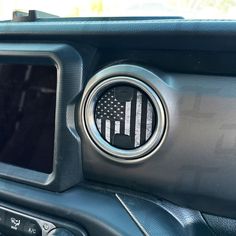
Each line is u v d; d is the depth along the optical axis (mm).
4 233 326
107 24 300
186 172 282
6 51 328
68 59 305
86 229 294
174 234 281
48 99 323
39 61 319
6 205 324
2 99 346
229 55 274
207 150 277
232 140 272
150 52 294
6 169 334
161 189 293
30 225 312
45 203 306
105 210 292
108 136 300
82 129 308
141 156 291
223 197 279
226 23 269
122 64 295
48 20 342
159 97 281
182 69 286
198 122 277
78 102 309
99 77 298
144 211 291
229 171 274
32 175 323
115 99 295
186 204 292
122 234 279
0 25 342
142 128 289
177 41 281
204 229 294
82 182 317
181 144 281
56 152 309
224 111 272
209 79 278
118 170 302
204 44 276
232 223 286
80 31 306
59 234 296
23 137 337
